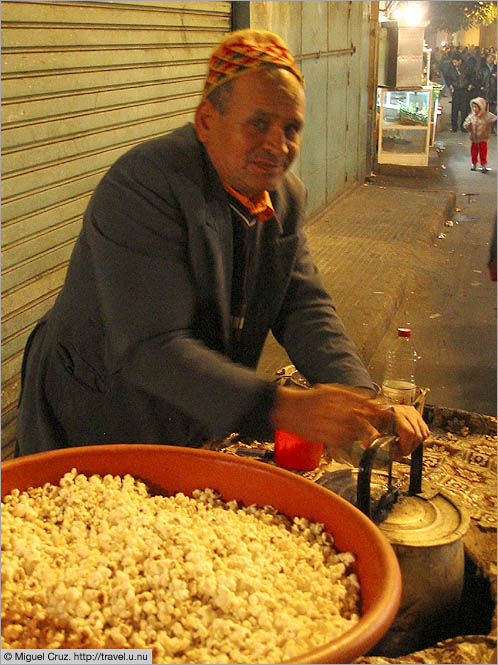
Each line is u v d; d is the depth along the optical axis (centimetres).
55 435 171
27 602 107
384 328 512
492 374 469
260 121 137
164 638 102
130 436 167
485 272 675
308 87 734
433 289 621
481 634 133
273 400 132
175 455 143
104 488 137
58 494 137
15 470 136
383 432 138
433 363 483
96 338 161
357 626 96
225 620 105
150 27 401
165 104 427
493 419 193
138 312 140
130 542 117
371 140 1052
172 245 144
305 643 102
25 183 301
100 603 107
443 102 2362
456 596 132
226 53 138
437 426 195
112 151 370
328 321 176
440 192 960
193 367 135
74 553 118
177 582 108
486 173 1150
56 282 328
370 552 116
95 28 345
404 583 126
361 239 707
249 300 171
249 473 139
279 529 131
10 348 299
